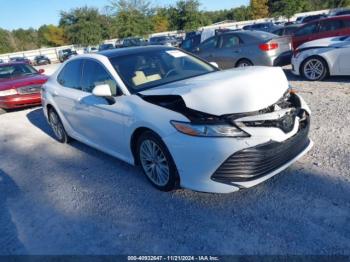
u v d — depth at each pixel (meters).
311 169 3.59
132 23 33.44
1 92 8.58
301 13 37.97
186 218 3.04
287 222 2.79
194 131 2.94
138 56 4.26
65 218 3.32
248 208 3.06
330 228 2.65
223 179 2.97
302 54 8.07
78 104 4.48
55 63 38.75
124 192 3.66
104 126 4.05
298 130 3.26
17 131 7.07
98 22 39.19
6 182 4.40
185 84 3.47
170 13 35.62
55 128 5.76
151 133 3.32
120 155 4.05
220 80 3.30
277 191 3.26
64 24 40.00
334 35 10.41
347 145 4.07
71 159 4.91
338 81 7.70
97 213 3.32
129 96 3.66
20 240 3.07
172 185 3.38
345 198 3.01
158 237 2.84
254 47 8.98
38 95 8.88
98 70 4.22
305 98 6.54
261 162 2.96
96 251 2.78
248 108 2.92
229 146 2.86
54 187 4.05
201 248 2.64
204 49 10.25
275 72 3.44
